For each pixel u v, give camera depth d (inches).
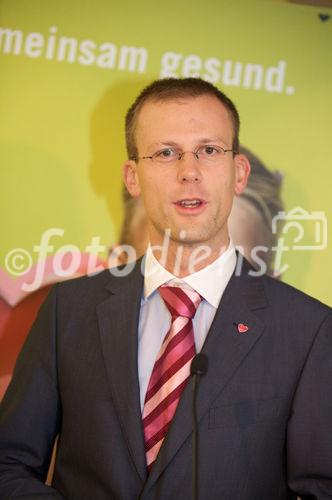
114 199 239.1
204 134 203.8
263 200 237.9
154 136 205.6
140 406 185.3
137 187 219.8
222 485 174.6
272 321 192.1
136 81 241.4
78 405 190.5
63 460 192.2
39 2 241.1
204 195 201.3
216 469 175.2
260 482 177.5
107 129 240.5
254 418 179.9
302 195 238.4
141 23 241.4
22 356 208.2
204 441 177.0
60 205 238.2
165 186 203.0
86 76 241.0
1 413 202.1
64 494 187.6
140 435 179.8
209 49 241.1
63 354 198.4
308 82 240.5
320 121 239.8
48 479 231.0
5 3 240.2
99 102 240.7
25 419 196.5
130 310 198.7
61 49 240.7
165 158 204.7
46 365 199.9
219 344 186.5
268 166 238.7
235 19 241.9
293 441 179.5
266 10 242.1
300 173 238.8
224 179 203.3
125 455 181.0
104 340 194.5
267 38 241.4
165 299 198.4
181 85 210.7
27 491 180.2
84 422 188.2
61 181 238.8
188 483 174.2
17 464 192.7
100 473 181.9
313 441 178.4
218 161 203.5
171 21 241.4
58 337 202.2
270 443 179.8
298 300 198.5
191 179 200.5
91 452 184.7
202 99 207.5
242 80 240.2
